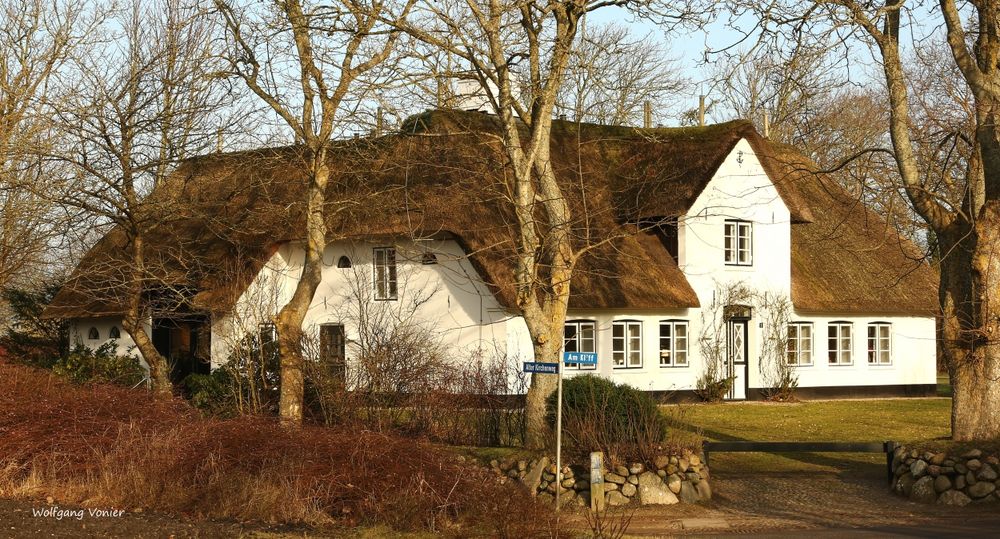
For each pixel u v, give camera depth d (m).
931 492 15.63
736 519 14.54
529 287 16.75
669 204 29.03
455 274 26.56
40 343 32.16
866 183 16.97
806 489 16.84
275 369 20.42
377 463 13.47
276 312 23.16
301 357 19.34
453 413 18.03
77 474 15.09
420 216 25.52
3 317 35.34
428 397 18.12
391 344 19.06
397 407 18.34
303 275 19.70
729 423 24.59
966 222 16.41
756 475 18.12
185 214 21.89
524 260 16.80
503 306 25.14
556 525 12.90
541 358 16.86
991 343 16.16
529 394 16.91
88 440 15.62
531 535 12.59
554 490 15.33
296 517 12.98
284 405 18.89
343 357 21.66
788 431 23.25
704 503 15.69
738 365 30.95
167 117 20.47
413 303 26.75
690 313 29.56
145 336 22.02
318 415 19.30
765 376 31.08
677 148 30.36
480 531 12.71
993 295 16.03
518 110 17.11
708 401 29.61
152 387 21.92
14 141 20.69
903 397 33.28
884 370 33.31
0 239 22.75
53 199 19.64
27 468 15.44
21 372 18.69
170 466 14.20
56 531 11.77
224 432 14.61
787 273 31.58
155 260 23.80
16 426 15.91
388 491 13.21
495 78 16.78
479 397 18.16
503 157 18.77
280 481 13.48
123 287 22.53
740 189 30.55
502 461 15.72
